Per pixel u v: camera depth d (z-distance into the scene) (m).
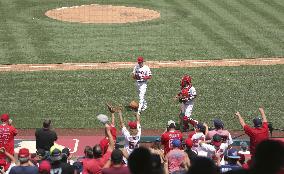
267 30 127.12
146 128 77.62
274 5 148.75
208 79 97.38
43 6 146.00
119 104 86.06
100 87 92.69
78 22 133.00
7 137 57.75
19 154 38.69
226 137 55.69
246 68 103.19
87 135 74.88
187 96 74.94
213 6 147.62
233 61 107.06
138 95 89.00
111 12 142.62
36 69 100.94
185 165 45.00
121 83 94.69
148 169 20.81
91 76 97.69
